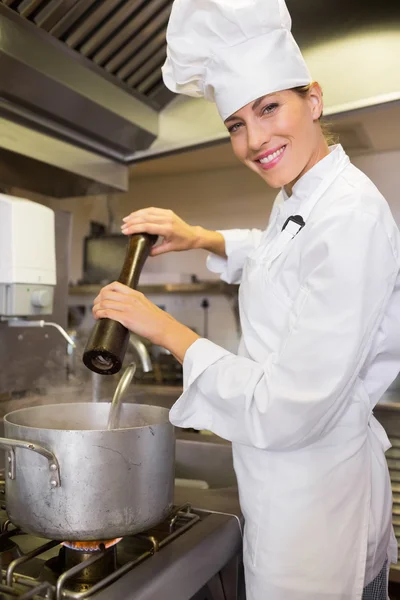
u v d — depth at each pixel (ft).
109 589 2.40
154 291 13.74
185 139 5.29
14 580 2.48
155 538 2.88
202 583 2.84
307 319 2.75
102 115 4.74
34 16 3.92
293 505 3.03
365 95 4.28
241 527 3.36
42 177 5.38
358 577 3.10
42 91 4.15
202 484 4.58
